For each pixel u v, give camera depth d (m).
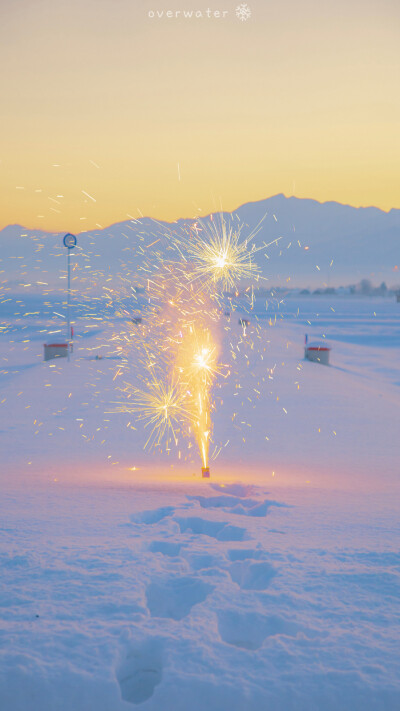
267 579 3.96
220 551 4.34
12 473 7.74
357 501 6.30
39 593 3.52
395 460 9.30
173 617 3.55
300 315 88.81
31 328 48.56
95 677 2.68
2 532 4.80
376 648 2.96
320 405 14.88
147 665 3.02
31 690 2.63
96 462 8.77
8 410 13.48
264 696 2.60
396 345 41.97
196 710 2.58
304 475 8.01
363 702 2.59
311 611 3.37
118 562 4.06
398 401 16.92
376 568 4.04
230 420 12.59
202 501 6.21
